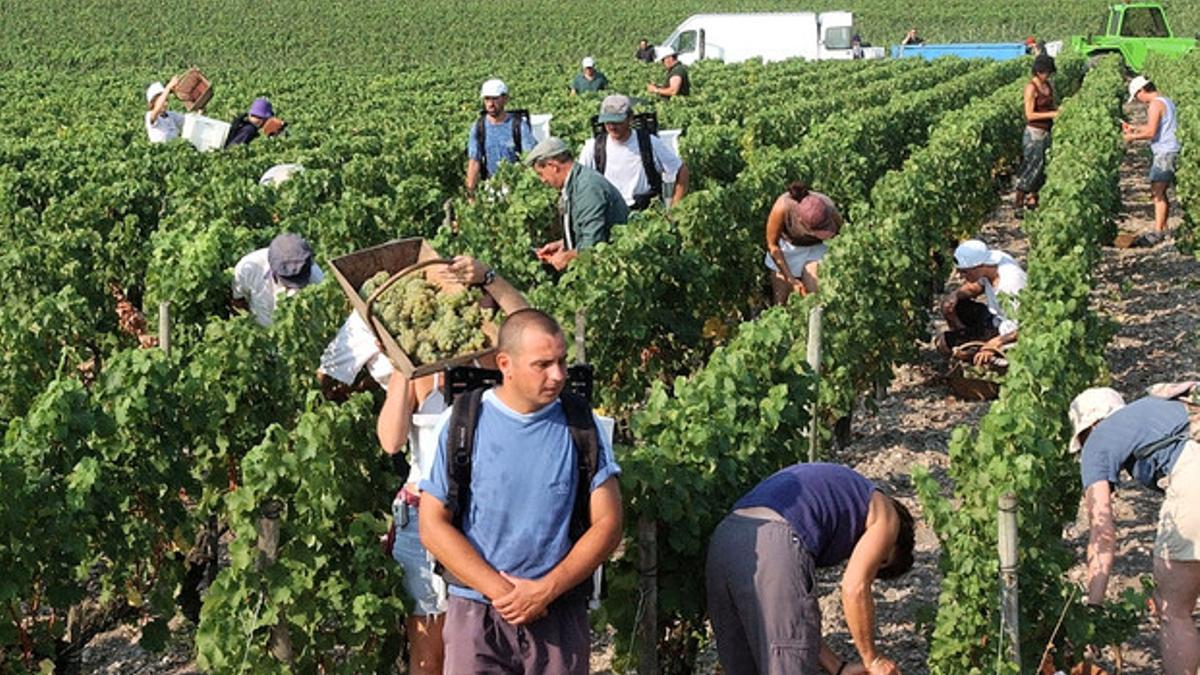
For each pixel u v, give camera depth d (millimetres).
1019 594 6223
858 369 10219
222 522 8648
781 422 6879
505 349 4875
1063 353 8555
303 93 33625
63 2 69562
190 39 64312
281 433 5934
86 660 7820
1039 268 9984
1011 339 11289
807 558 5422
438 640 5934
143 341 11750
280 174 15273
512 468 4941
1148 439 6246
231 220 13117
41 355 9164
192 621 8156
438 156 17719
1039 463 6383
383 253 6383
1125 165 26125
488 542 5012
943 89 26891
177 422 7305
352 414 6293
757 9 76438
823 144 16438
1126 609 6320
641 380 10281
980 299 11859
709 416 6438
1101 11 73188
